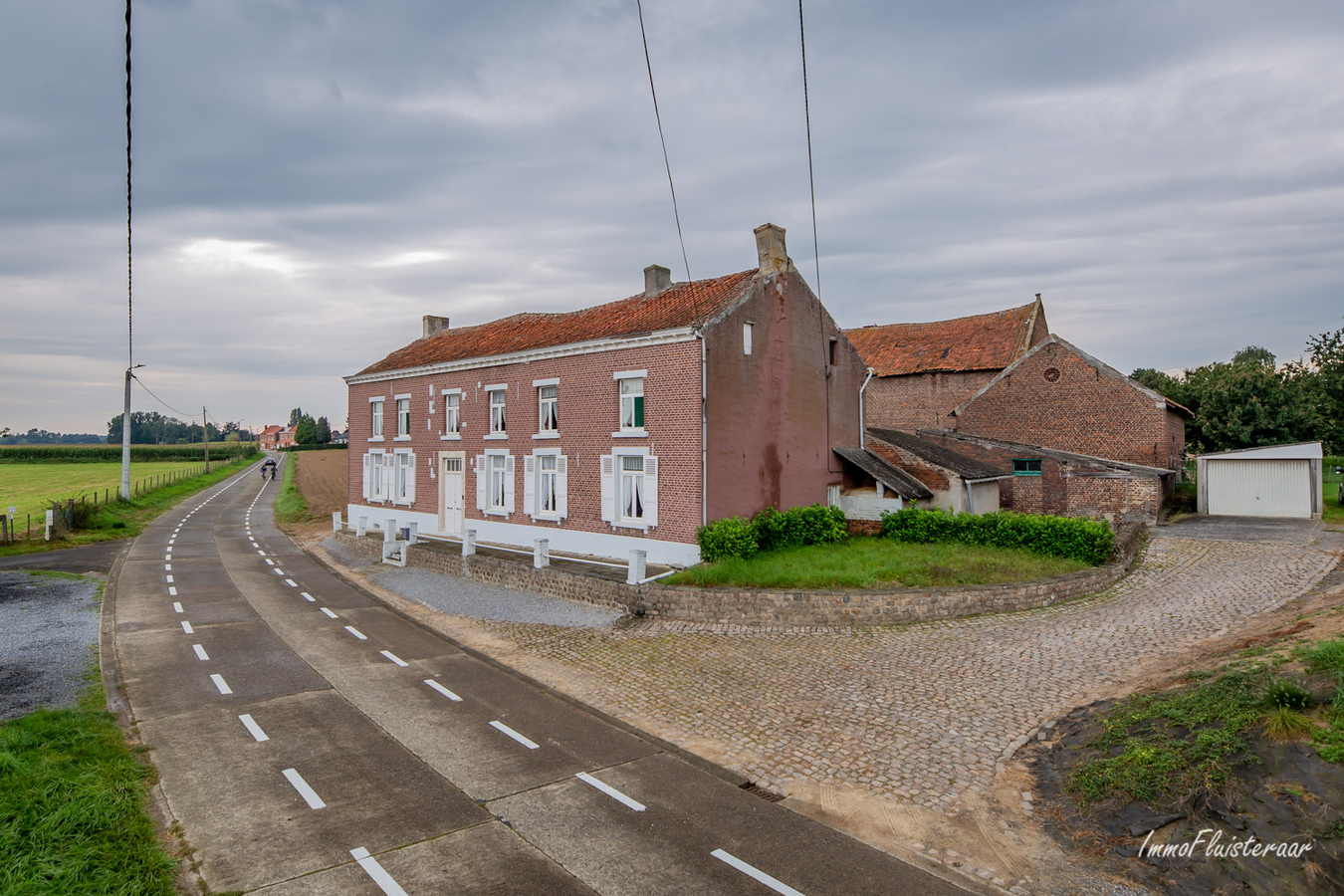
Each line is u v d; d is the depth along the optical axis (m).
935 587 14.91
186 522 35.97
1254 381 33.41
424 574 21.34
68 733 9.11
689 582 16.30
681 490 18.53
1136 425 27.06
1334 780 6.26
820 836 7.20
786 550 19.02
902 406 35.22
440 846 6.97
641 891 6.27
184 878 6.42
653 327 19.52
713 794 8.09
